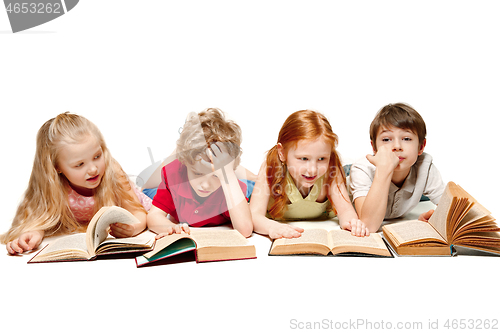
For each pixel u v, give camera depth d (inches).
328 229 144.3
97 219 116.7
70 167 134.0
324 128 135.4
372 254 116.9
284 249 118.9
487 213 115.8
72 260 117.5
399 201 151.2
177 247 118.1
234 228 138.8
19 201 143.0
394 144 139.8
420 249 118.0
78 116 136.6
